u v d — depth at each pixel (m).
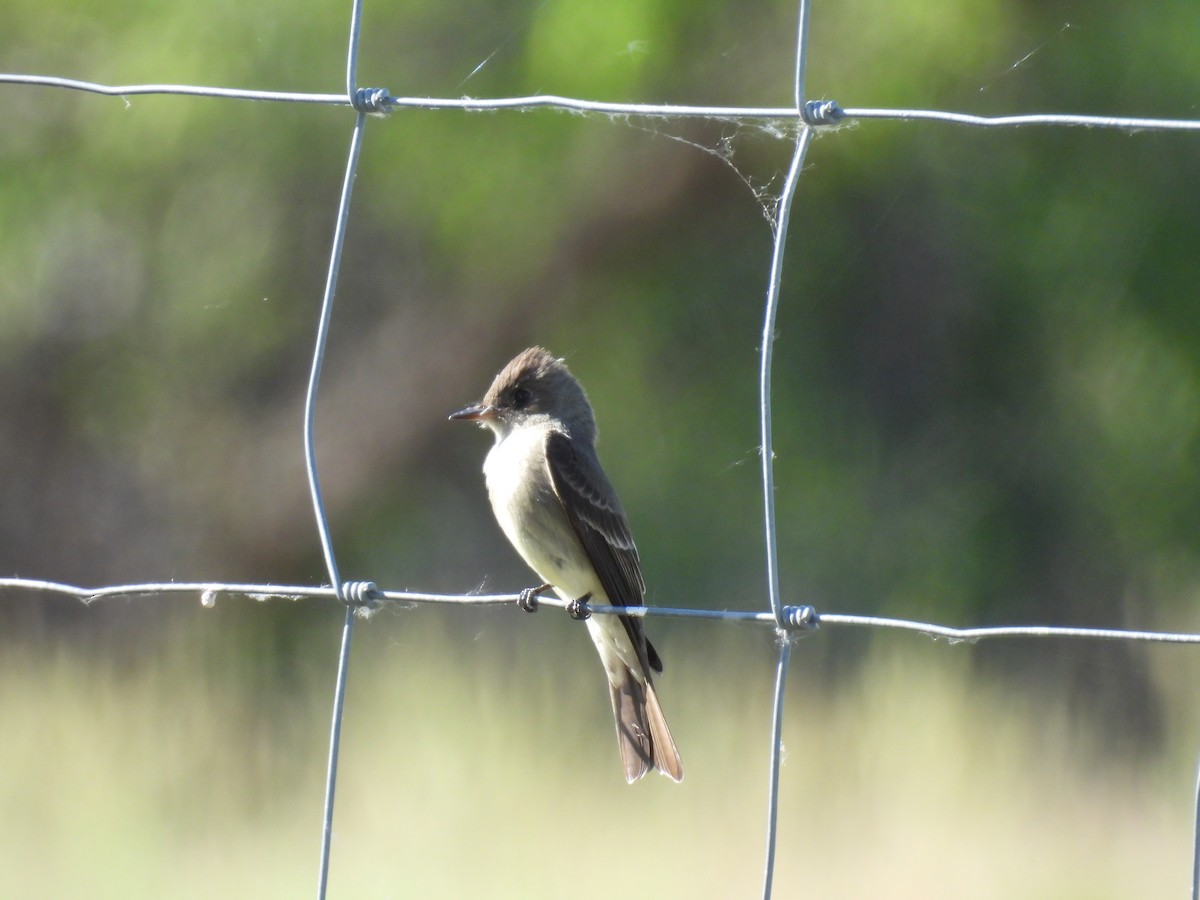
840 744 10.95
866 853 9.97
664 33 14.26
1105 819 10.63
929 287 15.29
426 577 16.23
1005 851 9.95
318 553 16.38
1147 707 12.26
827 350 15.59
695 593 15.42
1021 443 15.25
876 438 15.51
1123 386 14.81
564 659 11.95
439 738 10.98
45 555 16.58
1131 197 14.30
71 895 9.50
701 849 9.88
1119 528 14.87
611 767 10.66
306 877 9.69
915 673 11.40
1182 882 9.67
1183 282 14.31
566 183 15.07
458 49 14.86
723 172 15.01
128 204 15.93
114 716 11.63
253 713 11.99
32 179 15.84
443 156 14.89
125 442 16.59
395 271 15.98
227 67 15.05
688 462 15.64
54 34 15.71
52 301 16.41
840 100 14.23
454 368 16.03
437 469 16.38
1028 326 15.07
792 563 15.29
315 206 15.70
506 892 9.38
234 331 16.22
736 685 11.77
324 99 4.71
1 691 12.13
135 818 10.29
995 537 15.16
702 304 15.74
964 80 14.16
